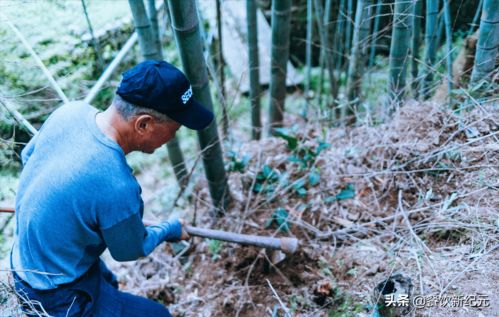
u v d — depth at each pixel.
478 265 1.81
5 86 2.62
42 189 1.37
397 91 2.64
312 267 2.21
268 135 3.43
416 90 2.66
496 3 2.00
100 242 1.50
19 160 2.65
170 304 2.36
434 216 2.11
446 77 2.34
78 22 3.01
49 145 1.42
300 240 2.36
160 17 3.37
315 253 2.26
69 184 1.34
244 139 4.00
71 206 1.35
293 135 2.90
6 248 2.65
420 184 2.28
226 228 2.60
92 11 3.22
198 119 1.50
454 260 1.88
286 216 2.45
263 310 2.14
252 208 2.61
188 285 2.43
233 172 2.86
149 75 1.34
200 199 2.74
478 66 2.25
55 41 2.84
